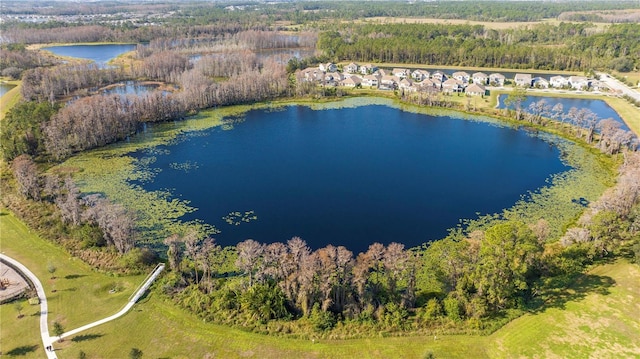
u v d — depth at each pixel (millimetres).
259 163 150625
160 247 101062
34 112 166250
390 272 78312
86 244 97812
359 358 68062
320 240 104875
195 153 159000
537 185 132375
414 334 72250
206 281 85000
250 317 75938
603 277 84875
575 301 78500
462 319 74562
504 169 144375
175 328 74375
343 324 74312
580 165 146000
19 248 97750
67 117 158875
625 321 73375
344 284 78250
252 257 83875
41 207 115188
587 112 182875
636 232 94812
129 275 88875
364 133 181500
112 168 144125
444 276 81812
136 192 127750
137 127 183250
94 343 70750
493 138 174125
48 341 71125
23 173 122062
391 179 138000
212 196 126250
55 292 83250
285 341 71500
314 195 127438
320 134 180625
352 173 142625
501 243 78375
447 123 193750
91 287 85000
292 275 79688
